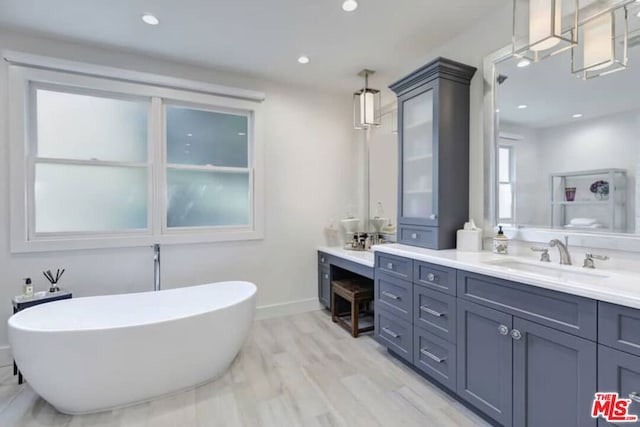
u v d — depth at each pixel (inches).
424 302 81.0
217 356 82.4
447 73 88.2
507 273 59.4
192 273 118.7
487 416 66.6
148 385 74.0
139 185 112.3
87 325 90.0
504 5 82.0
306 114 137.4
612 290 45.9
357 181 146.8
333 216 143.6
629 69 59.7
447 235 90.1
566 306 51.0
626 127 60.4
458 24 90.6
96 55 103.5
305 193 138.0
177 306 101.3
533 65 76.0
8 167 93.4
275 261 133.1
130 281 109.5
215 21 89.0
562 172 70.7
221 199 126.5
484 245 88.3
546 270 67.7
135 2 80.3
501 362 61.5
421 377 85.3
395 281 91.2
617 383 44.9
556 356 52.4
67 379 67.2
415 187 101.7
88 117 105.7
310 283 140.3
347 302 134.8
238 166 129.5
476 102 90.7
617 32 60.0
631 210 59.9
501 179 84.1
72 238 101.7
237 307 85.7
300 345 105.7
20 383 83.7
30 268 96.5
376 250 99.0
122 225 110.0
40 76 95.8
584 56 62.8
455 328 71.8
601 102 64.0
